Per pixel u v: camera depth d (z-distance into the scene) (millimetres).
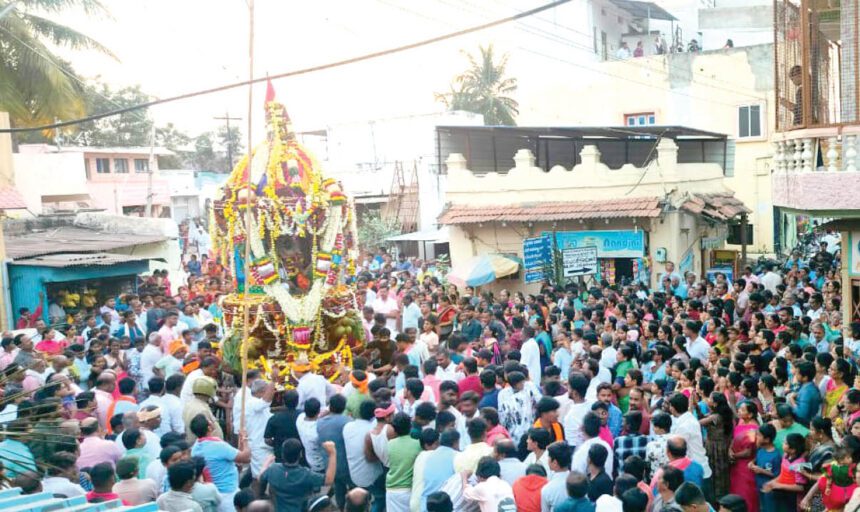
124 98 49125
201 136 61688
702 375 9375
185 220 44156
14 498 5707
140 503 7211
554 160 27984
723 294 17406
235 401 9969
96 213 25922
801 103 10930
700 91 32812
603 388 9047
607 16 37625
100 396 10133
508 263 22891
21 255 19344
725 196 25359
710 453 8719
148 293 18859
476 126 24750
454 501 7375
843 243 12016
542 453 7660
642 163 27797
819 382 9703
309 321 13828
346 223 14781
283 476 7707
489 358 11211
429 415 8453
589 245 23156
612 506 6391
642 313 14500
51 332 13750
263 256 13867
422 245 32875
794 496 7949
